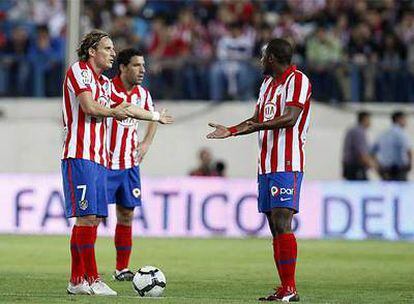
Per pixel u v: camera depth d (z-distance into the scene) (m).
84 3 84.81
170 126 80.94
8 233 65.94
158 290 32.56
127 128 41.31
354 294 35.66
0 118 81.31
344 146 74.00
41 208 66.25
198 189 67.19
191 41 83.50
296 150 32.09
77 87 32.56
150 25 86.62
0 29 86.31
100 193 33.22
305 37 82.75
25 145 81.44
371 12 85.19
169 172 80.94
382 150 75.00
